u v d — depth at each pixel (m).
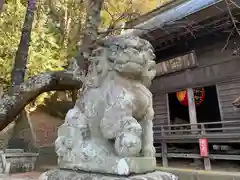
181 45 11.10
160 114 11.89
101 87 2.11
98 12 3.32
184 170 8.92
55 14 14.31
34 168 8.62
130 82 2.08
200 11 8.55
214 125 14.48
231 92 9.56
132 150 1.69
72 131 2.05
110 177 1.60
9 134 11.60
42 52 12.62
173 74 11.62
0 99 6.02
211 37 10.26
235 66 9.55
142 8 11.55
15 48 10.93
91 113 2.05
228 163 9.83
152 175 1.74
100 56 2.21
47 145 12.05
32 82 6.04
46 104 14.91
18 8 11.65
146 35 9.89
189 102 10.79
